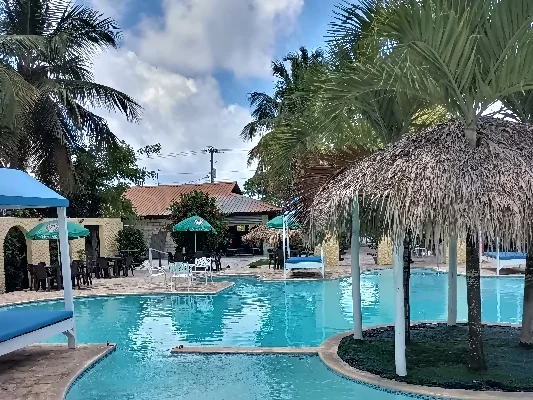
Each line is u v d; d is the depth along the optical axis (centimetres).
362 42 770
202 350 970
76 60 2178
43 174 2078
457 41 604
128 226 2828
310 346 1018
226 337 1148
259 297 1711
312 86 822
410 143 723
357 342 959
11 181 952
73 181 2161
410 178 644
